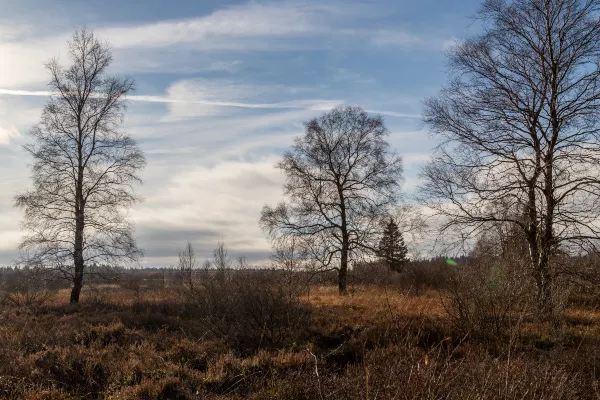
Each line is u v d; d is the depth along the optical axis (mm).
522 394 5465
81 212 21062
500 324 10094
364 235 25422
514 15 15523
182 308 15164
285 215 26219
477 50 15812
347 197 26109
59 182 21000
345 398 5949
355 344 10328
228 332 11211
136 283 21375
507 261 11578
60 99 21391
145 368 9000
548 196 15023
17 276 19891
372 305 15023
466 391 5332
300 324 11883
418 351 6676
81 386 8352
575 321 12617
